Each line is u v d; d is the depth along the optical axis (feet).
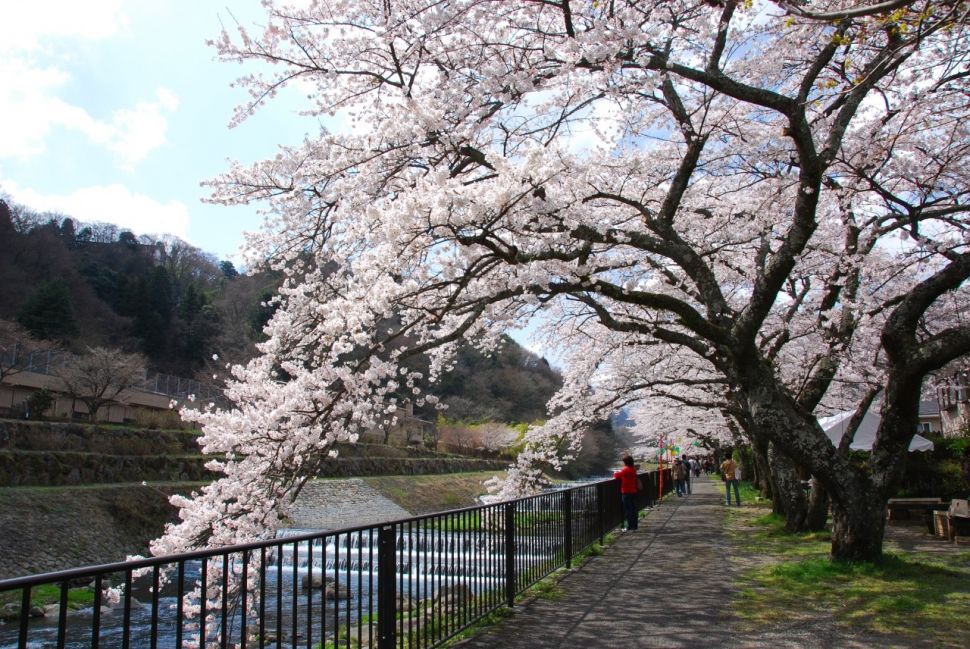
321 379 24.04
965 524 33.88
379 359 25.05
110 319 173.47
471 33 25.54
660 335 30.14
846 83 31.83
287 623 22.34
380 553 14.37
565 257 24.98
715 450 140.46
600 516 37.86
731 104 32.22
